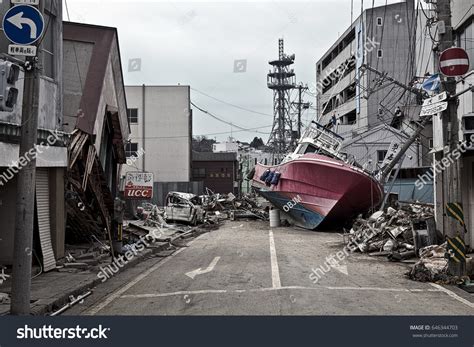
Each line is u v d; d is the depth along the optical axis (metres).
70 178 14.19
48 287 9.89
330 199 24.48
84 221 16.41
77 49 16.66
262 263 13.96
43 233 12.43
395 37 43.12
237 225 33.16
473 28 14.46
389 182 32.88
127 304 8.92
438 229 16.50
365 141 37.94
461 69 10.42
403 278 11.32
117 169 20.66
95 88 15.78
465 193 14.98
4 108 6.81
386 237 16.02
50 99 13.05
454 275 10.70
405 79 41.62
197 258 15.64
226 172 68.31
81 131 14.62
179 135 50.41
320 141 27.53
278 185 28.16
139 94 50.19
